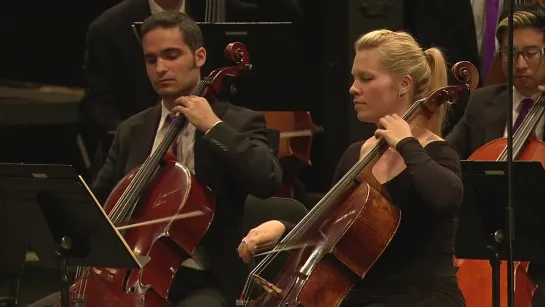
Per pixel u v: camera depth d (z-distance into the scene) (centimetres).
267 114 1725
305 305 1038
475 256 1126
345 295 1059
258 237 1123
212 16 1691
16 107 2100
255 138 1223
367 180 1092
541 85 1365
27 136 2317
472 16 1806
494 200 1088
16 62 2452
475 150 1423
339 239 1052
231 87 1495
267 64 1599
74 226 1033
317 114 2170
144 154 1252
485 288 1258
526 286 1238
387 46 1095
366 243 1052
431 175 1024
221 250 1203
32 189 1020
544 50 1348
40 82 2470
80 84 2470
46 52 2461
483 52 1780
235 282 1197
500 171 1080
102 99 1716
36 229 1055
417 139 1085
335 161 2158
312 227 1083
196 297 1184
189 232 1159
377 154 1084
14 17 2431
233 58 1238
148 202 1176
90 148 2220
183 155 1234
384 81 1092
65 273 1054
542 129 1355
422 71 1103
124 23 1709
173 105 1251
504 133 1404
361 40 1108
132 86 1709
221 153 1173
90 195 995
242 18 1834
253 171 1172
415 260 1070
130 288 1117
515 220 1108
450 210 1032
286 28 1559
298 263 1073
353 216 1056
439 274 1072
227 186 1209
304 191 1822
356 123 2122
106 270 1144
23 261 1114
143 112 1293
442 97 1086
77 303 1113
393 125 1059
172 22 1227
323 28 2147
